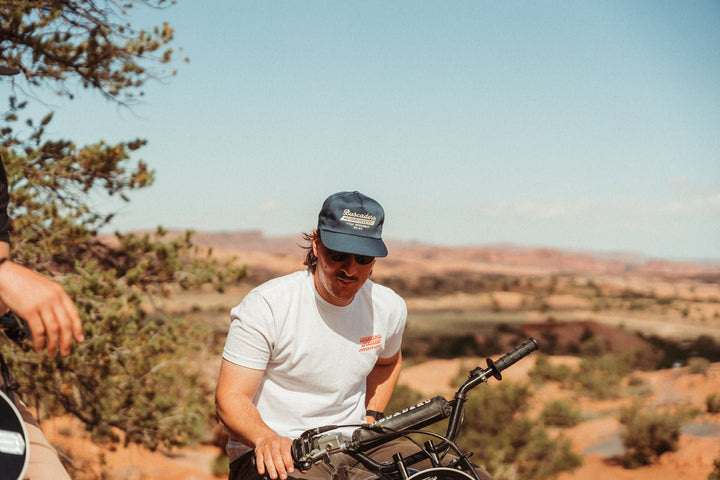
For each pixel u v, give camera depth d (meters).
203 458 20.45
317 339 2.23
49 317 0.98
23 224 6.90
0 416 1.11
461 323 129.38
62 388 7.56
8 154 7.04
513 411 23.05
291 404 2.25
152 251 7.96
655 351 58.88
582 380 39.03
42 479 1.33
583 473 21.64
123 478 15.96
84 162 7.50
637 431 22.78
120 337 7.25
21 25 6.88
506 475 19.41
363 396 2.45
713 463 20.39
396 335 2.48
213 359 9.64
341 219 2.08
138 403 7.94
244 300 2.26
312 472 2.12
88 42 7.30
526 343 1.99
